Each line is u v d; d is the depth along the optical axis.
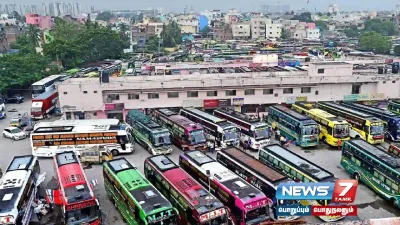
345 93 47.59
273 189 22.34
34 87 54.41
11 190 22.03
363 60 67.50
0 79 56.47
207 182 24.22
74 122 36.59
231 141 34.59
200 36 164.25
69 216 20.55
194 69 58.66
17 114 49.34
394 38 143.62
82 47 82.56
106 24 179.75
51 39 93.94
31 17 153.38
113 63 78.12
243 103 45.66
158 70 58.44
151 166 25.95
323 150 36.00
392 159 26.19
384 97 48.03
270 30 161.38
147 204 19.98
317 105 45.62
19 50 87.00
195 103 44.78
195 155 27.38
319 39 154.12
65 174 23.55
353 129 38.34
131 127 39.31
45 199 25.53
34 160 26.70
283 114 39.19
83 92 42.81
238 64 61.28
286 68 55.00
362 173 28.25
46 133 33.47
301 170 24.83
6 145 38.12
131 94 44.03
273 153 28.09
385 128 38.62
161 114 40.16
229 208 21.73
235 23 168.75
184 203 21.05
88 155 32.50
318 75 47.16
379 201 26.02
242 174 25.98
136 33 150.38
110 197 25.80
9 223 20.09
